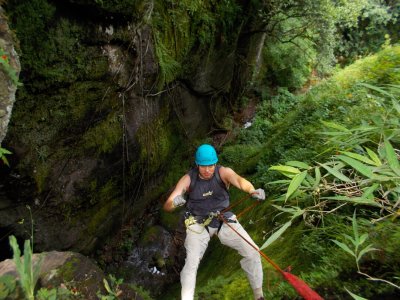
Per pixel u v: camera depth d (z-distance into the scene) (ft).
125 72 17.78
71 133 16.07
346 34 51.60
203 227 10.30
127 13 16.01
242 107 38.75
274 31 37.19
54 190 16.28
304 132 20.95
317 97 24.22
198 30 23.50
